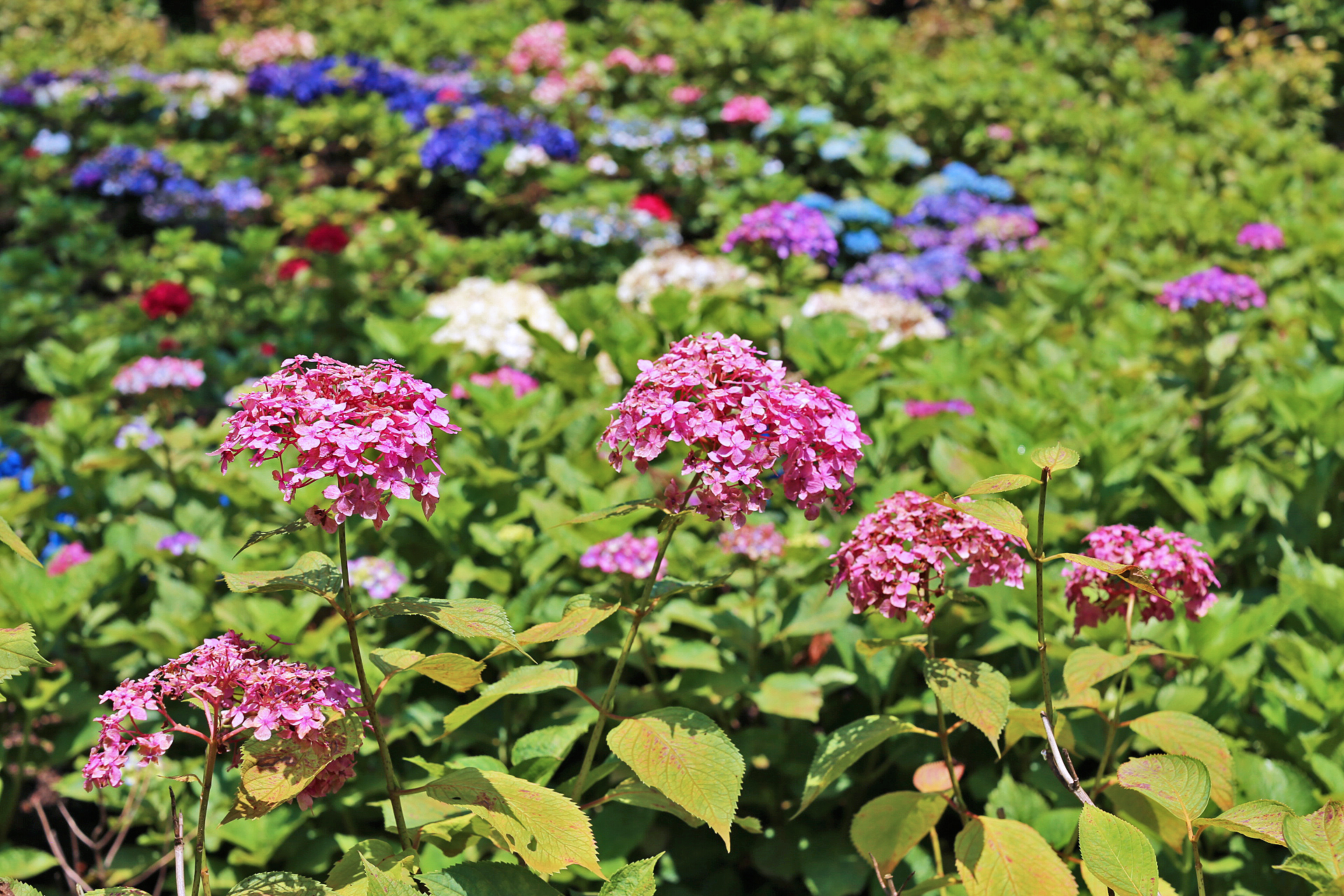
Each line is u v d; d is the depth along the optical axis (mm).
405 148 9617
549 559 3180
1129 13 13953
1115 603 2215
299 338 6035
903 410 3904
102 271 8188
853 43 11430
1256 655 2781
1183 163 9461
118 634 2961
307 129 9984
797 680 2824
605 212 7609
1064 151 10008
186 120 10836
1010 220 7445
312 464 1492
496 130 9234
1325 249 5965
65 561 3602
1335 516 3699
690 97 10383
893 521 1947
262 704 1624
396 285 7062
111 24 15352
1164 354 4621
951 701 1824
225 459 1583
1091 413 3947
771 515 3553
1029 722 2133
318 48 12914
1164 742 2023
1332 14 14055
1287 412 3689
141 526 3650
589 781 2180
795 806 2959
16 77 11562
